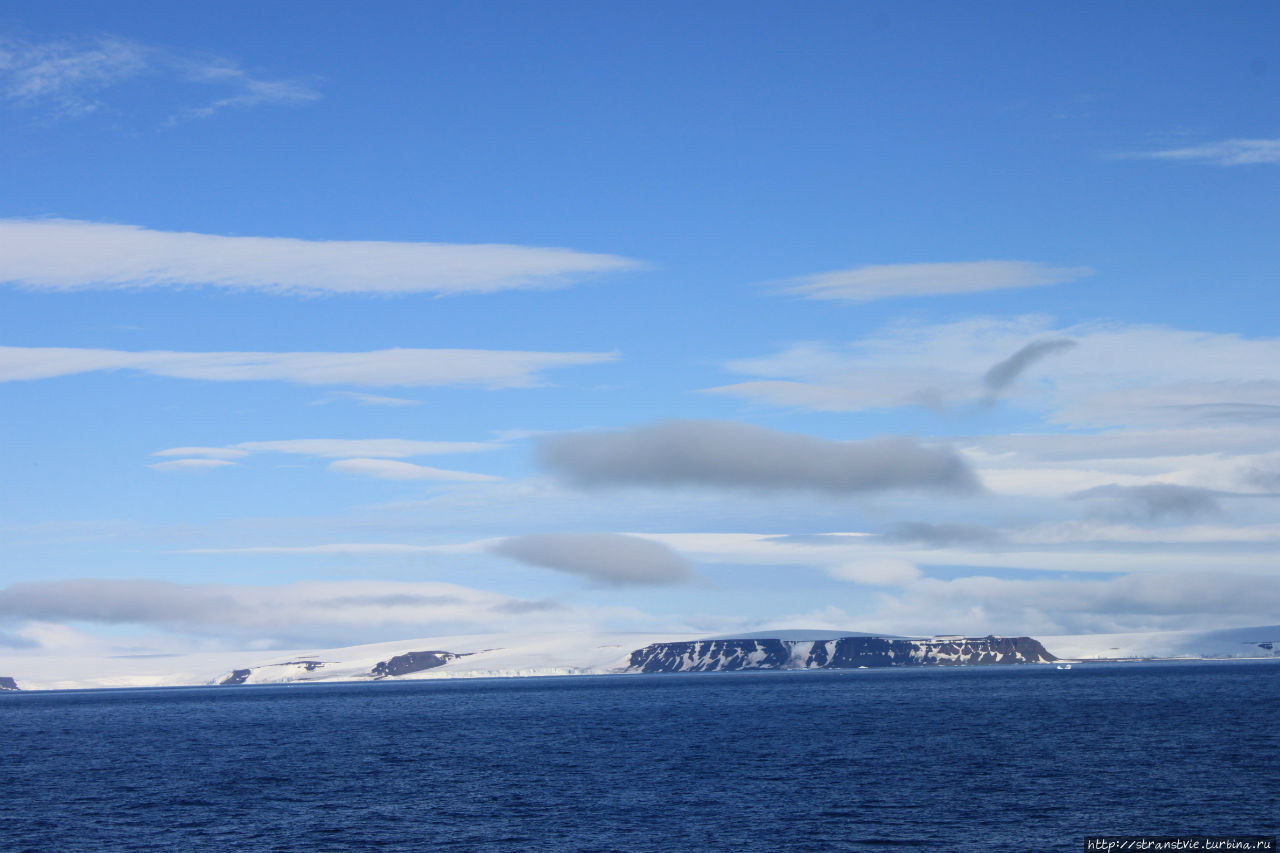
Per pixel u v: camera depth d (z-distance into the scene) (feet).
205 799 336.29
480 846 248.93
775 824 265.75
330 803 319.88
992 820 264.93
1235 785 309.22
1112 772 341.62
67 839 271.28
